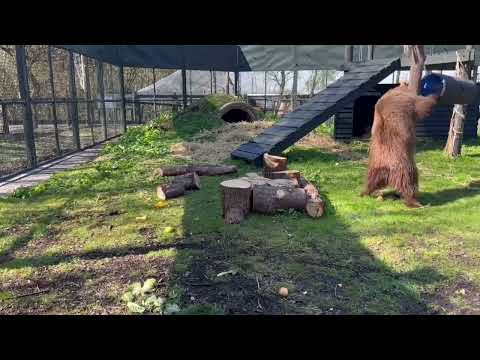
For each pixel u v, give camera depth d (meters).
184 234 4.41
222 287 3.25
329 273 3.49
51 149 10.99
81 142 12.16
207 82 20.69
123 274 3.51
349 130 10.87
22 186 6.84
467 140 11.23
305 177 6.78
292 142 7.81
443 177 6.92
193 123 12.16
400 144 5.26
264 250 3.97
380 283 3.32
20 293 3.22
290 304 2.99
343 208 5.22
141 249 4.05
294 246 4.06
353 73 9.25
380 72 8.62
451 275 3.44
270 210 4.95
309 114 8.22
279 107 17.45
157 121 13.09
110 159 9.12
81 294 3.19
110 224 4.82
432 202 5.48
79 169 8.09
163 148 9.88
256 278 3.40
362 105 11.47
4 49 8.75
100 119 12.99
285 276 3.44
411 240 4.20
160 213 5.18
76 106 10.70
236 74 18.12
